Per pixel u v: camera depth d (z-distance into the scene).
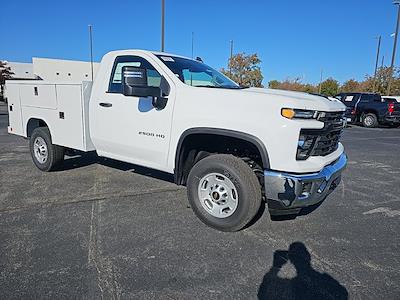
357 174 6.75
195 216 4.15
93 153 7.51
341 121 3.84
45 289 2.62
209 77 4.52
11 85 6.29
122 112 4.39
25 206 4.36
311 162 3.32
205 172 3.75
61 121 5.25
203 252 3.27
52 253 3.17
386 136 13.87
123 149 4.52
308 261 3.17
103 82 4.65
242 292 2.66
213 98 3.61
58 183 5.38
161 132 4.02
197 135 3.85
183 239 3.53
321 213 4.43
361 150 9.90
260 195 3.57
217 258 3.17
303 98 3.41
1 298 2.51
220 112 3.53
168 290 2.66
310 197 3.32
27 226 3.75
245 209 3.53
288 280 2.85
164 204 4.54
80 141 4.98
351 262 3.18
